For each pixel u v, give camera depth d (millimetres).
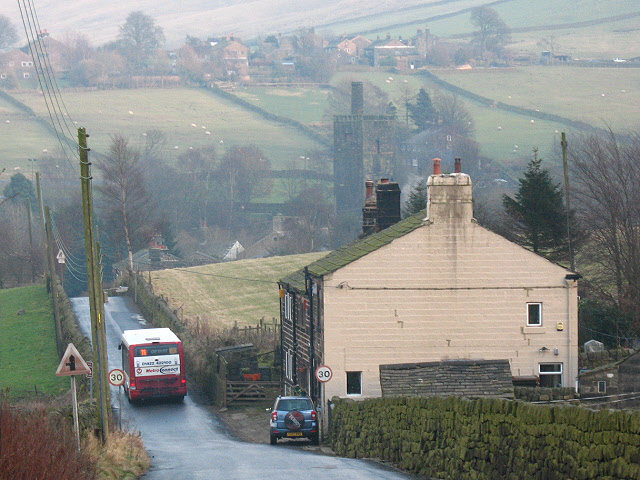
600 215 148125
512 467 43281
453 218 91000
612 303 134500
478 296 91000
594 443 35562
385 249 90750
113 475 52500
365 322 90625
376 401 68250
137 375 117438
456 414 50750
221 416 111250
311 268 98562
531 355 91062
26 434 37281
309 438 85812
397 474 55156
